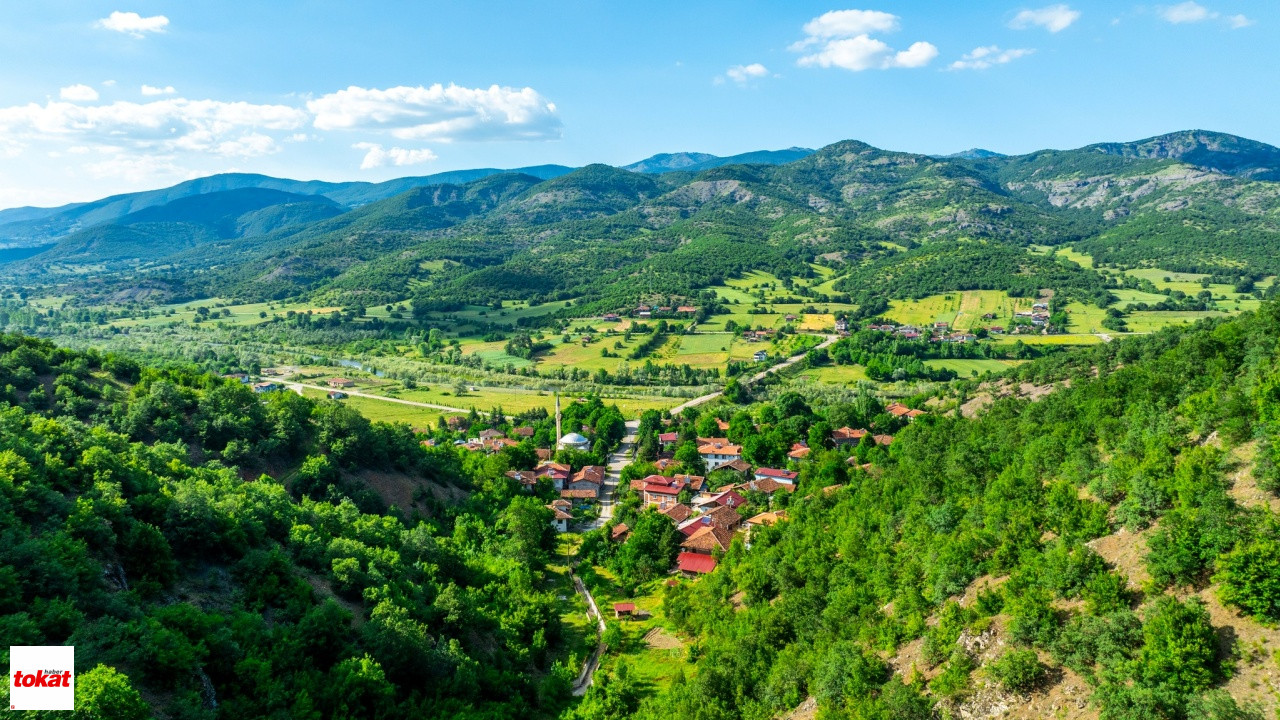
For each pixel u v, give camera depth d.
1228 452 54.12
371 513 102.38
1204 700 36.62
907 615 58.53
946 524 70.00
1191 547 43.91
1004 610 51.03
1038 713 43.00
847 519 87.62
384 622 63.06
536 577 101.25
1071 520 56.28
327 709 52.72
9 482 55.12
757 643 67.44
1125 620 42.88
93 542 56.06
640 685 73.75
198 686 47.53
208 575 62.84
